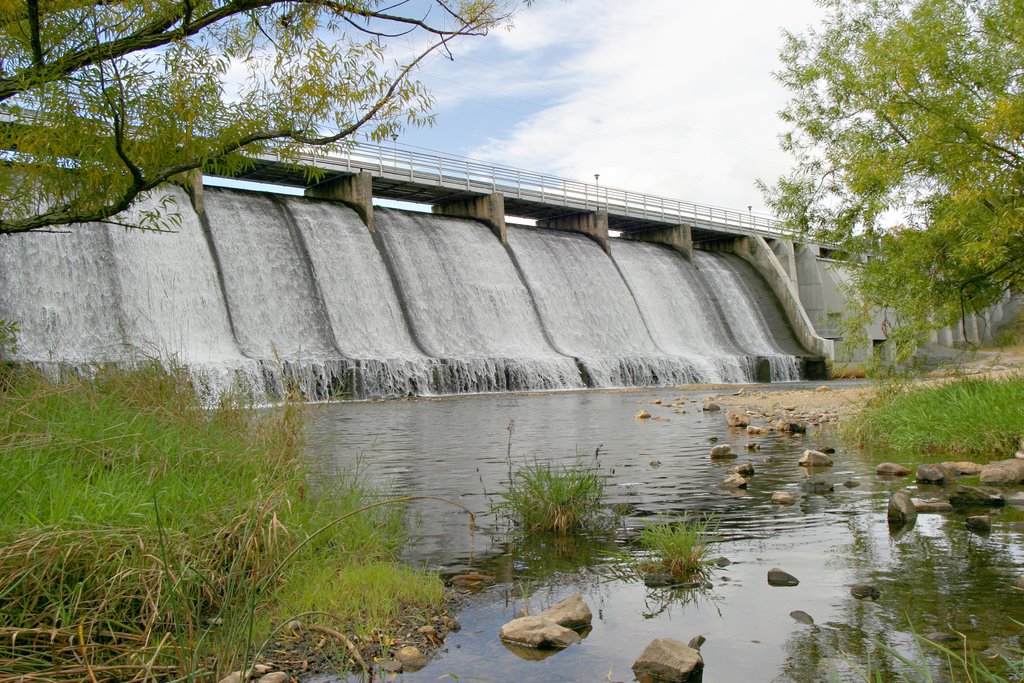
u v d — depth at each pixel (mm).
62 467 6629
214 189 41938
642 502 9633
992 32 12805
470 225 52406
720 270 68062
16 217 9898
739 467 11820
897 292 14344
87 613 4984
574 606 5461
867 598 5652
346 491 8852
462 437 18297
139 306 35031
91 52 8055
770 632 5066
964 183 12133
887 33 13828
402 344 42688
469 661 4797
